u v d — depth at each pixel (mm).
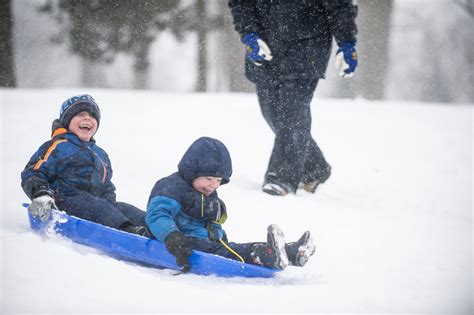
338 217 17422
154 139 28828
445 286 11250
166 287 9992
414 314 9578
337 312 9398
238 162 25844
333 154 30047
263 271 11203
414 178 25797
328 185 23188
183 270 11133
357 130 36781
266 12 19578
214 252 11672
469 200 22234
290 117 19703
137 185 19500
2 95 41719
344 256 13516
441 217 18625
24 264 10398
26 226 14000
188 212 12070
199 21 76062
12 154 23203
